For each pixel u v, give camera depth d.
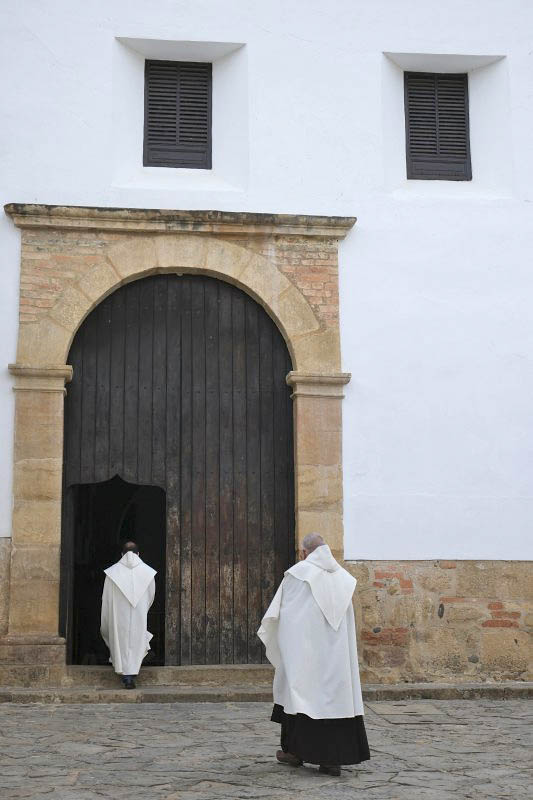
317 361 9.89
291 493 9.98
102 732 7.21
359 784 5.66
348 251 10.11
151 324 10.05
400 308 10.08
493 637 9.65
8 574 9.20
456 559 9.73
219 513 9.88
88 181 9.86
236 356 10.10
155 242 9.90
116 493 12.17
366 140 10.31
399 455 9.83
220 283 10.16
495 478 9.91
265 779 5.76
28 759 6.26
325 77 10.35
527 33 10.70
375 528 9.69
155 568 12.02
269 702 8.85
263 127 10.20
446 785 5.64
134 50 10.34
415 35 10.55
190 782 5.65
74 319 9.65
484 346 10.11
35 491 9.31
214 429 9.98
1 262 9.62
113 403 9.88
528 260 10.30
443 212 10.29
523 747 6.79
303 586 6.23
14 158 9.80
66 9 10.09
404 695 9.07
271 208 10.06
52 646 9.12
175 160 10.34
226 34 10.30
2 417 9.38
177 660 9.65
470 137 10.79
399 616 9.59
